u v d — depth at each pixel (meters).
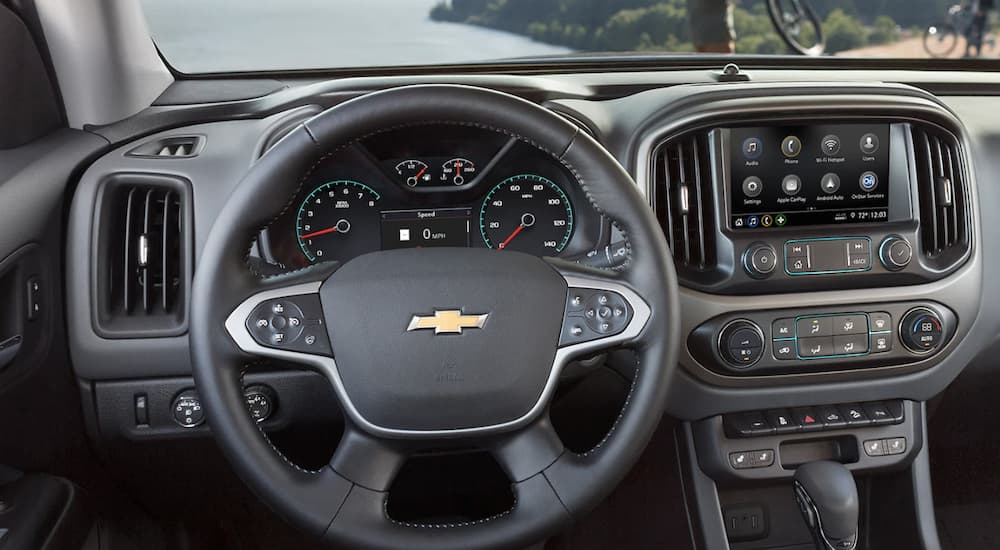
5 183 1.13
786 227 1.33
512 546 0.97
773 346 1.34
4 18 1.16
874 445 1.45
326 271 0.97
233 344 0.94
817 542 1.41
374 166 1.24
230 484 1.46
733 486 1.47
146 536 1.51
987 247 1.43
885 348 1.37
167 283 1.25
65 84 1.29
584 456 0.98
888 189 1.35
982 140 1.44
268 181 0.92
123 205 1.26
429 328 0.95
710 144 1.30
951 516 1.77
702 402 1.38
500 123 0.94
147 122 1.33
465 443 0.97
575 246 1.30
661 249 0.98
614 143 1.33
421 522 1.55
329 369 0.95
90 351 1.24
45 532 1.13
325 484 0.96
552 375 0.97
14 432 1.14
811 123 1.32
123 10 1.38
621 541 1.61
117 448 1.32
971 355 1.44
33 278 1.15
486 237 1.30
